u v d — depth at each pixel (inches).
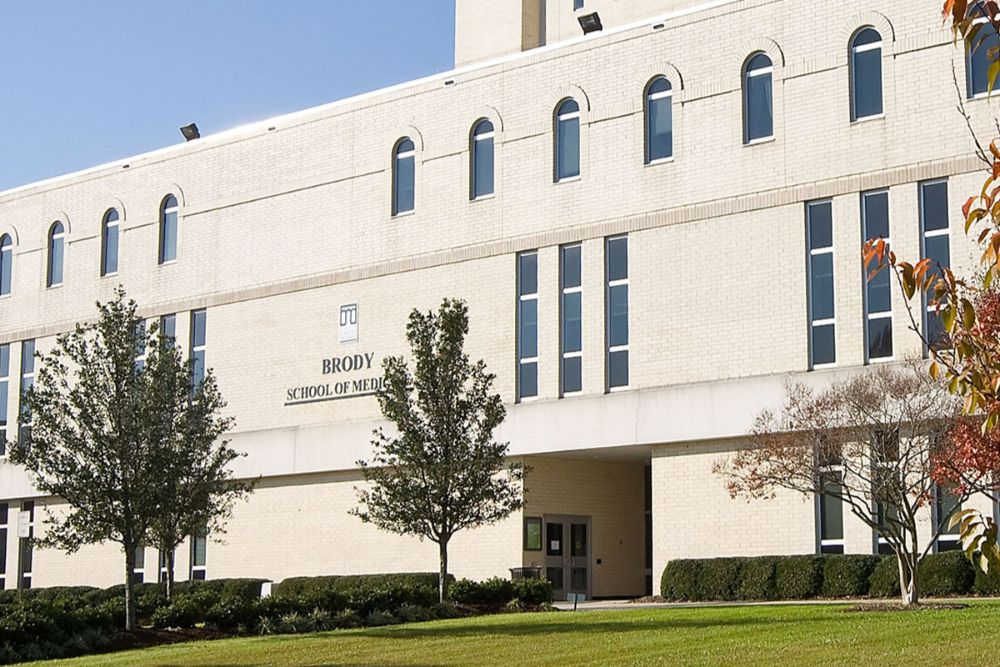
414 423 1040.8
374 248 1466.5
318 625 948.0
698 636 745.0
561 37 1833.2
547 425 1293.1
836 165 1163.9
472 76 1413.6
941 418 874.1
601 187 1302.9
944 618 751.1
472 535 1336.1
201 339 1616.6
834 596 1069.8
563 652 721.6
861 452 898.7
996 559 276.8
